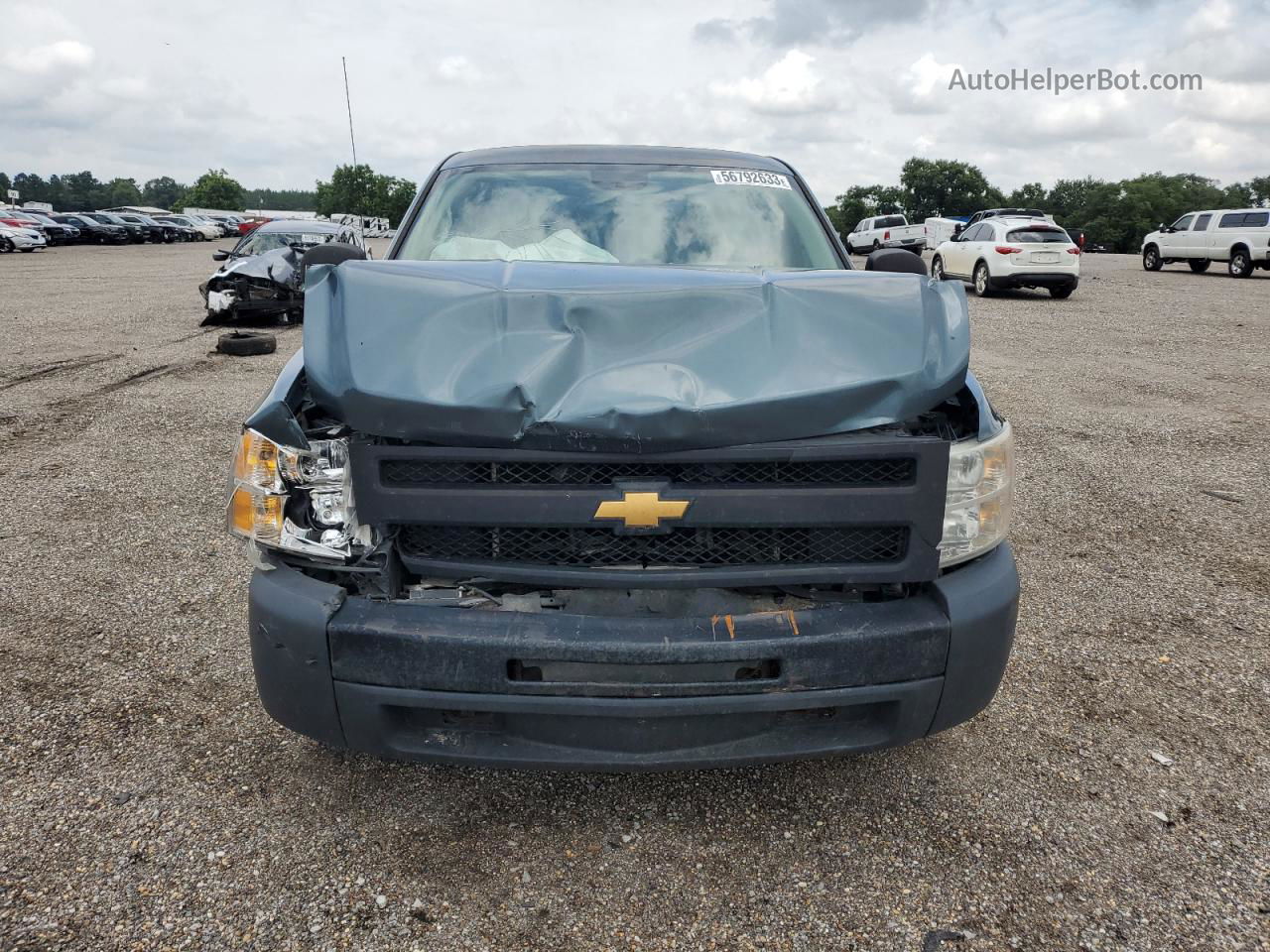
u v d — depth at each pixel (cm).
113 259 3359
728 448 215
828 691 225
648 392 212
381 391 212
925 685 229
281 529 229
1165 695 338
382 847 250
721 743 231
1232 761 297
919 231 4047
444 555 229
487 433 212
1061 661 362
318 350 226
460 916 226
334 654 222
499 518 218
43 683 330
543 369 215
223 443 671
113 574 428
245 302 1290
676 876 242
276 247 1421
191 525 496
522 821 263
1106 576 448
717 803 273
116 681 333
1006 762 296
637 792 278
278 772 283
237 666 345
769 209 372
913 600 236
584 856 249
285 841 252
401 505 220
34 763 283
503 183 375
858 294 239
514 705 221
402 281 237
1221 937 223
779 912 230
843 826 263
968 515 238
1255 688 342
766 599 246
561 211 360
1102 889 239
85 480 576
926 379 224
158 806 264
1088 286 2291
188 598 404
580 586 224
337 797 271
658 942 220
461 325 224
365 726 226
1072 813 270
